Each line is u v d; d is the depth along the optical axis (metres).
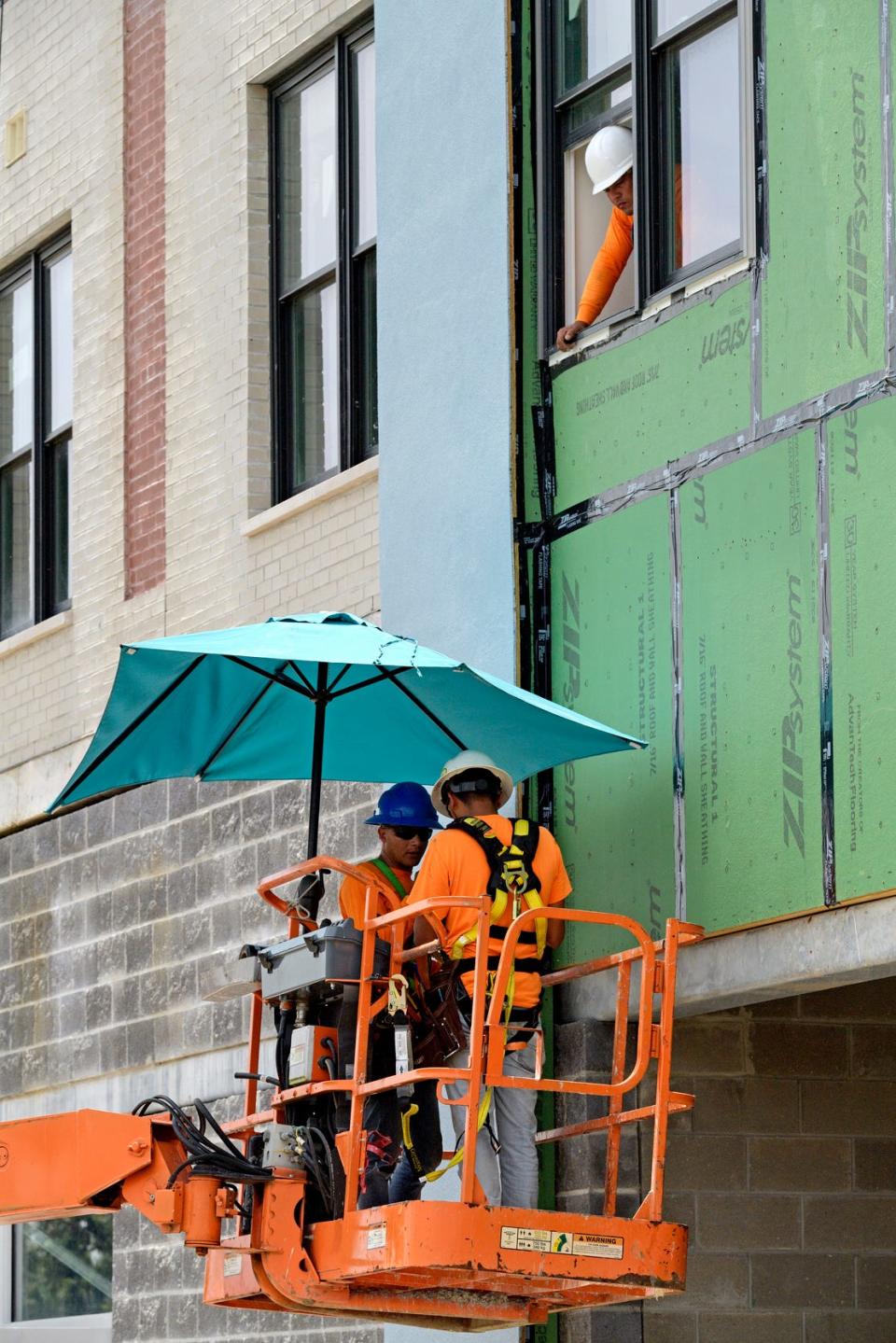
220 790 39.38
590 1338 29.48
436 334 34.50
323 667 29.62
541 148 33.12
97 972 41.94
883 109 26.41
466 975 25.59
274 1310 27.97
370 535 36.69
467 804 27.11
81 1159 26.56
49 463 46.88
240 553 39.72
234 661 29.17
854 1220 30.73
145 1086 40.19
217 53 42.00
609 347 31.31
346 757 31.34
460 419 33.66
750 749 27.61
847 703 26.14
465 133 34.31
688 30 30.50
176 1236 38.94
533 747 29.72
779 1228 30.45
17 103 48.56
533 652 31.81
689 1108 26.03
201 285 41.62
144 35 44.38
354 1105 25.19
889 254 26.14
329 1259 25.33
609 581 30.66
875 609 25.89
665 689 29.23
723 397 28.92
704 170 30.17
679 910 28.45
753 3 28.77
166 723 30.19
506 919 25.89
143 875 41.12
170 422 42.22
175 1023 39.47
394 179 36.03
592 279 31.80
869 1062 31.28
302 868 26.05
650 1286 24.73
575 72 32.97
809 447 27.20
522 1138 26.59
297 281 40.25
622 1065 26.70
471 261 33.81
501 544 32.31
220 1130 26.09
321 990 26.31
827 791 26.27
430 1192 31.66
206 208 41.72
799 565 27.16
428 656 26.69
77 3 46.62
